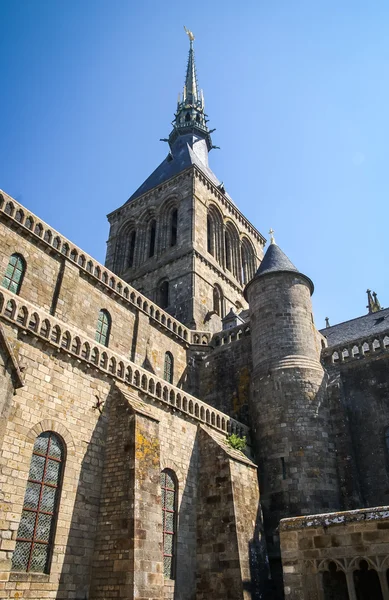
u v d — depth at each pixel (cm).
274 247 3766
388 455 2641
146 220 5447
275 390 2947
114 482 2006
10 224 2661
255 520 2447
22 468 1752
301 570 1466
